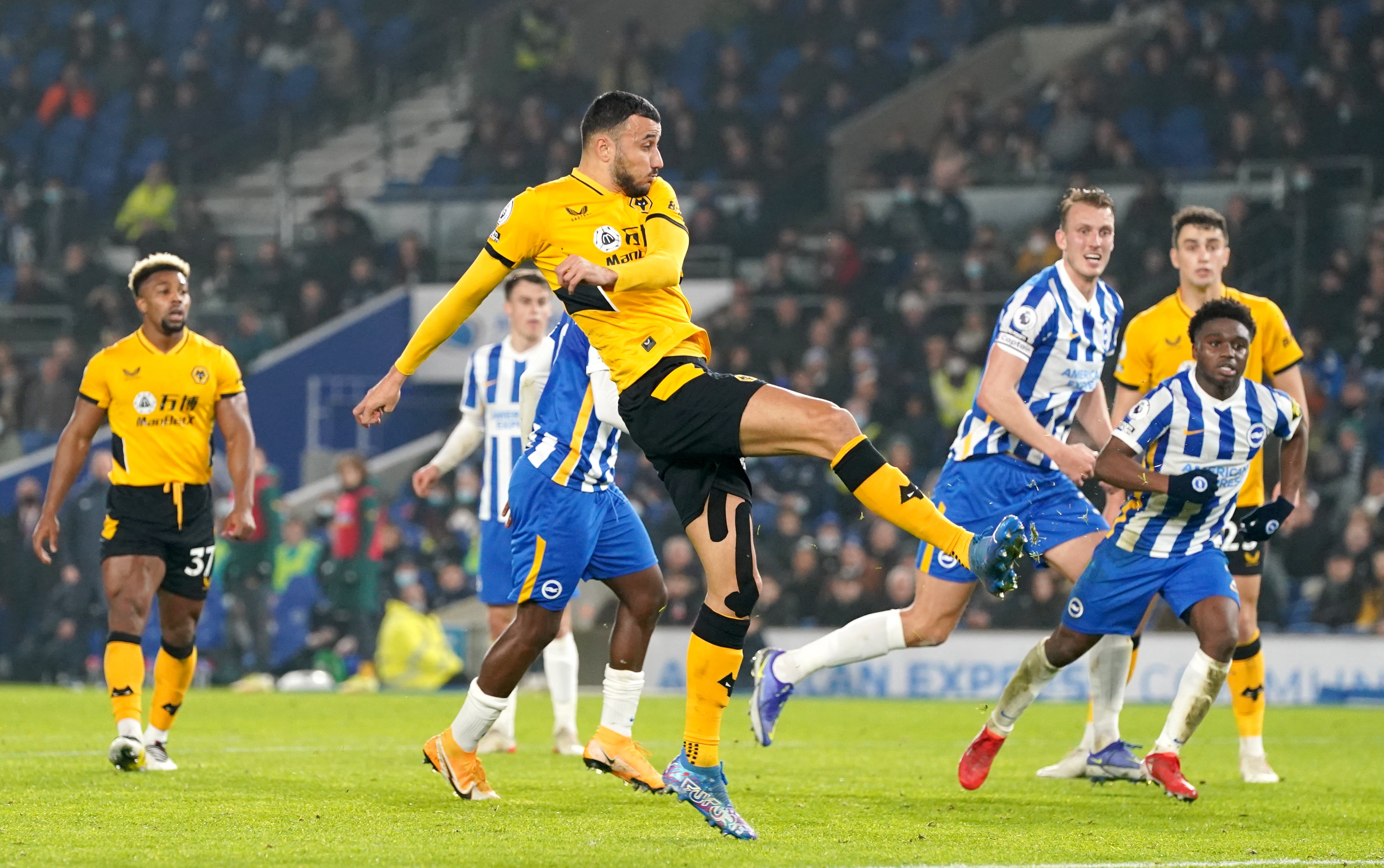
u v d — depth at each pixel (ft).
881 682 141.59
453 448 79.10
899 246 194.49
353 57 253.24
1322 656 134.82
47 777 63.16
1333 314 176.35
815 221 217.56
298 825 48.49
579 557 54.39
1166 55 212.84
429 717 107.14
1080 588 60.75
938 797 60.18
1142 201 185.78
